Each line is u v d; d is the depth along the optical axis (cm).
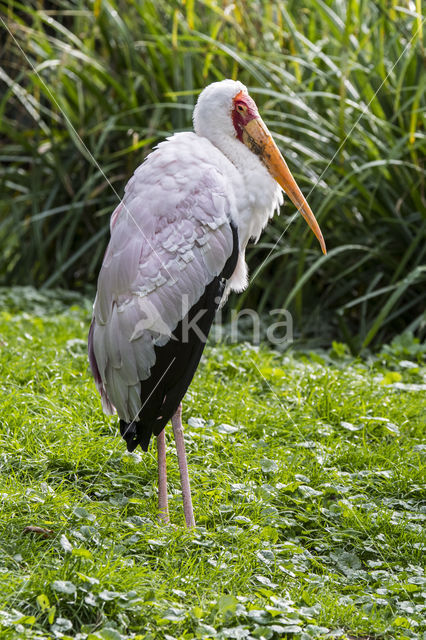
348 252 1281
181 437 669
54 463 730
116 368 643
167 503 674
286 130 1330
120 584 544
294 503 723
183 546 622
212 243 654
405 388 960
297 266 1298
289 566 613
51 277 1488
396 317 1275
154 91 1491
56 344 1041
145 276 636
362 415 888
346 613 574
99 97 1467
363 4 1346
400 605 590
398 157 1222
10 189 1658
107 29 1547
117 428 805
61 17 1731
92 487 705
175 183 654
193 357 655
